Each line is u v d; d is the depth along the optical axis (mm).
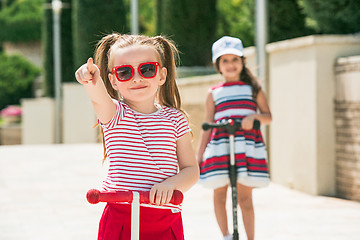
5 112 39625
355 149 8578
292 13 13891
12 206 8914
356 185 8617
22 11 45594
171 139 3594
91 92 3270
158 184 3359
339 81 8906
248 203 6027
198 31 18812
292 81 9773
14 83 42969
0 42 46438
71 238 6816
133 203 3240
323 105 9070
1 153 18281
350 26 11016
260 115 6008
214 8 19078
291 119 9859
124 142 3477
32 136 31344
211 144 5973
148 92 3537
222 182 5848
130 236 3477
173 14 18688
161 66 3752
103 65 3883
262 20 10516
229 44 6184
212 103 6262
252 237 5926
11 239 6754
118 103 3514
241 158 5805
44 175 12695
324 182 9148
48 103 29297
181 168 3727
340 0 10414
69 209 8672
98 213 8359
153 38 3830
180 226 3623
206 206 8750
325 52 9039
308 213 7902
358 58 8391
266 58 10633
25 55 47031
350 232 6801
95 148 20000
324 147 9102
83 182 11570
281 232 6855
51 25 30844
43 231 7184
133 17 17969
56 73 28156
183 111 3889
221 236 6781
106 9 25047
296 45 9492
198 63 19172
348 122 8719
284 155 10148
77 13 25406
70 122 27578
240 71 6246
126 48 3582
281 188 9969
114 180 3457
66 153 18141
